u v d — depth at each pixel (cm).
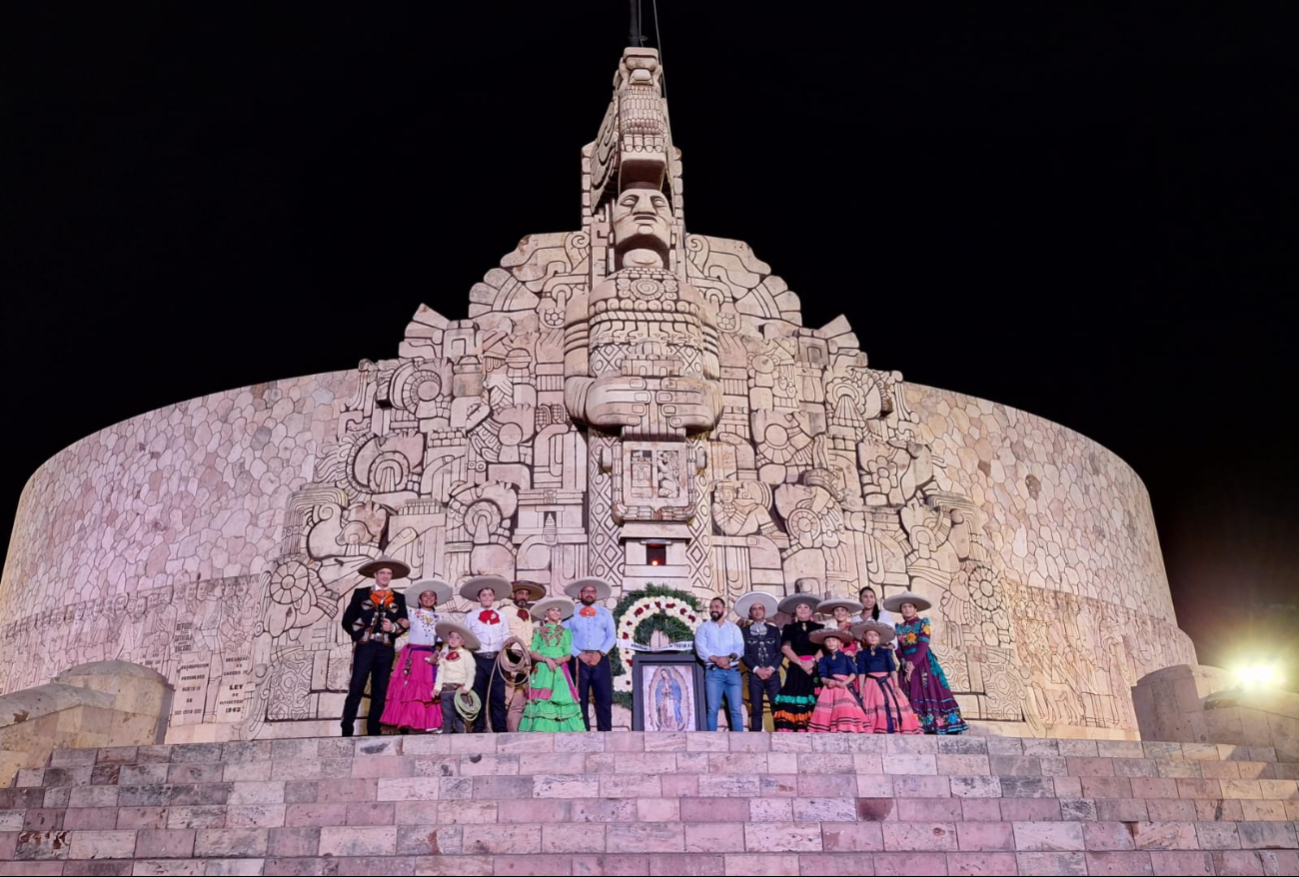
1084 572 1938
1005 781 828
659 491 1350
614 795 782
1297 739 1082
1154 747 982
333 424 1706
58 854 759
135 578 1728
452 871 705
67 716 1013
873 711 983
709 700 1057
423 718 963
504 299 1555
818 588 1404
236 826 772
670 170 1572
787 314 1623
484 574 1359
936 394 1869
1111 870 758
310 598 1366
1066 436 2041
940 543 1541
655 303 1439
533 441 1452
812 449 1516
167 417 1827
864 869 724
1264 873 786
